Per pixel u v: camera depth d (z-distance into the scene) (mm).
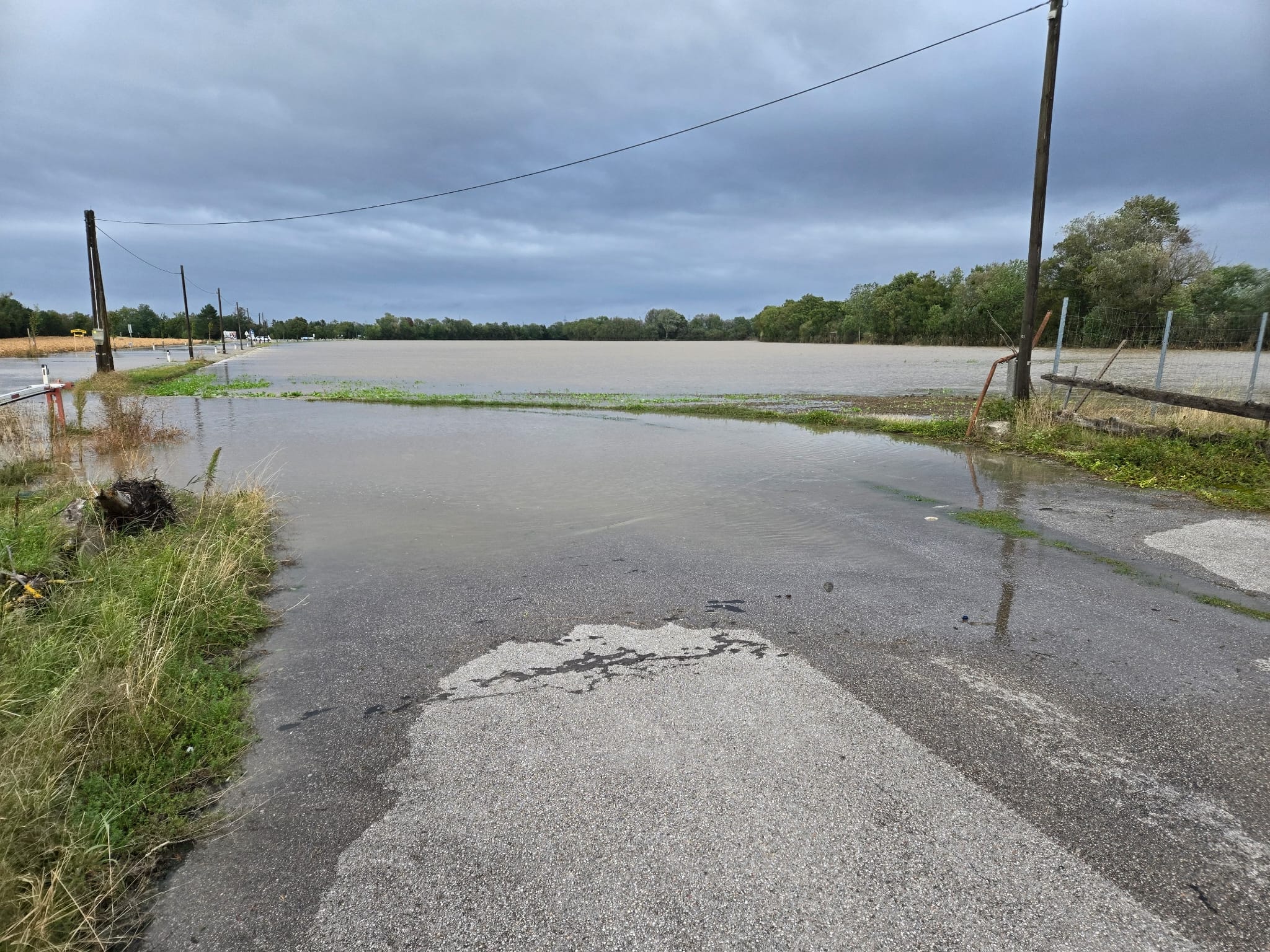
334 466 9930
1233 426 9859
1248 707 3389
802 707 3369
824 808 2646
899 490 8242
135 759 2898
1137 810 2650
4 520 5316
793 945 2066
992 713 3318
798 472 9391
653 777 2838
